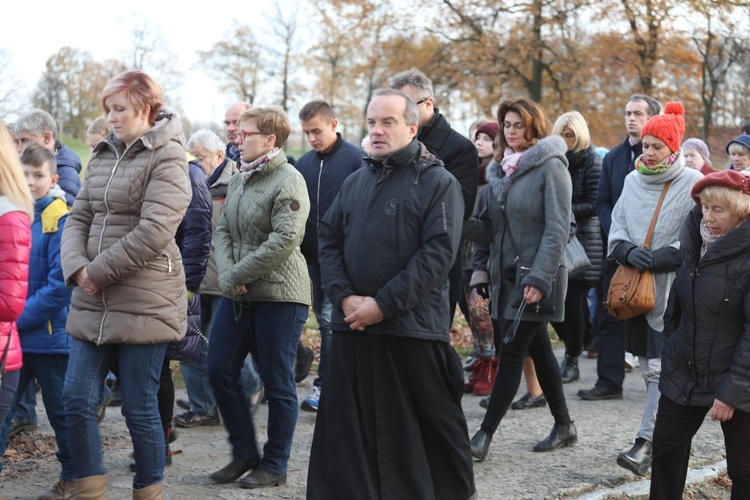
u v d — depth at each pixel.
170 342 4.18
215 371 4.38
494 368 6.73
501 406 4.84
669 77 24.36
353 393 3.71
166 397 4.70
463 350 8.93
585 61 24.56
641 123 6.38
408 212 3.67
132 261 3.59
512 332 4.71
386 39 26.58
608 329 6.60
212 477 4.42
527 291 4.57
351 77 34.81
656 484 3.84
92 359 3.72
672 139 4.88
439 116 5.06
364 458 3.66
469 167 4.99
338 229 3.90
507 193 4.80
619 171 6.49
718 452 5.14
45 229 4.34
